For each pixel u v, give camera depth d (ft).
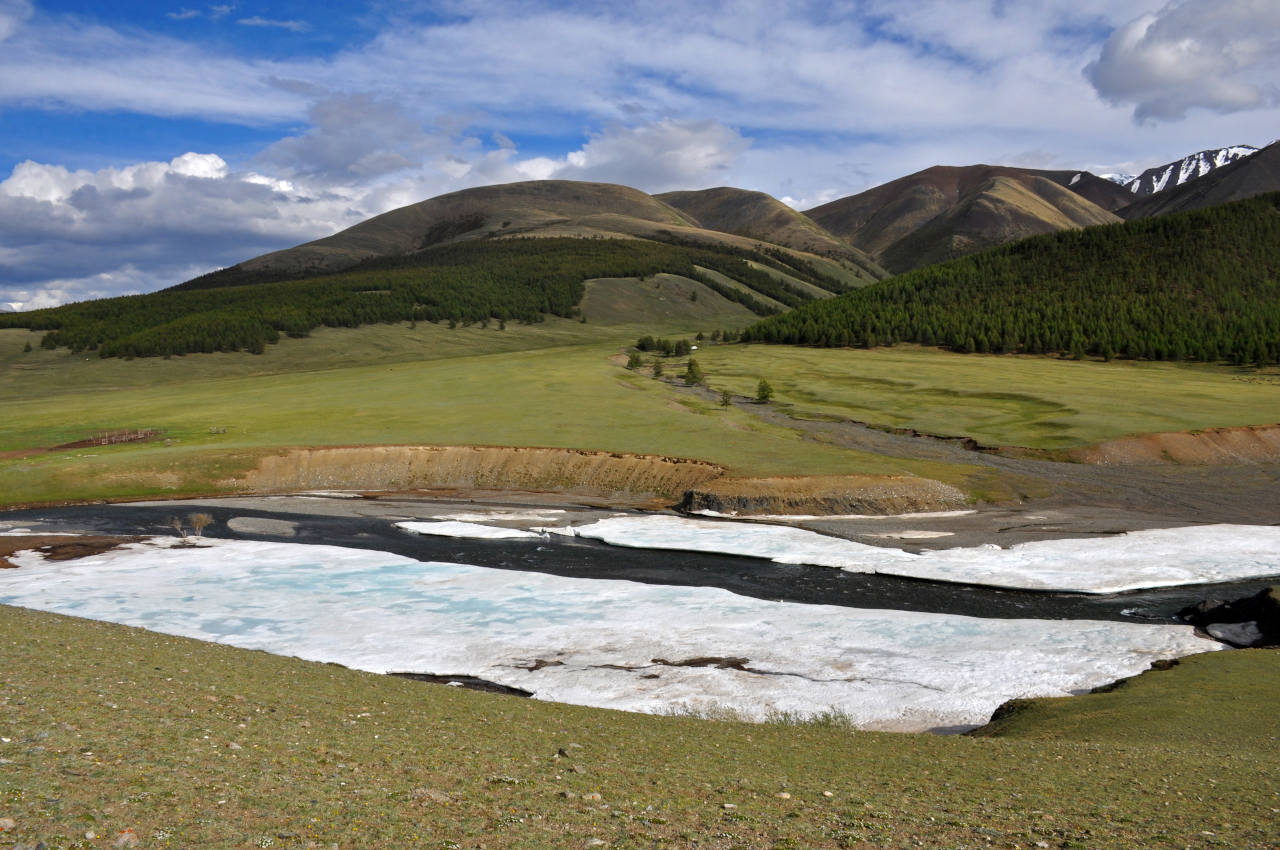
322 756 45.75
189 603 134.31
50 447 302.86
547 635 118.01
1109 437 294.87
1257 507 216.95
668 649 111.75
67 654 63.77
